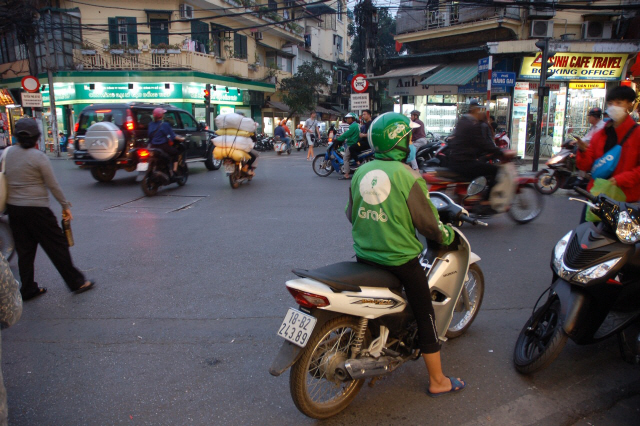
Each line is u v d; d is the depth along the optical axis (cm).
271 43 3347
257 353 349
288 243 627
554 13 1789
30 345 364
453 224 324
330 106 4066
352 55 4316
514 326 389
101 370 328
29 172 429
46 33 2092
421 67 2033
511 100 1808
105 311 423
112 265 545
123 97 2414
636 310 306
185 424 271
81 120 1175
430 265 319
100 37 2470
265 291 463
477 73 1762
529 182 722
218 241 639
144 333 381
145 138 1172
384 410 282
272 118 3278
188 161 1353
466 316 377
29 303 443
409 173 262
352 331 273
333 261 552
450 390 296
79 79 2372
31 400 295
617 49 1756
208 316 411
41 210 436
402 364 324
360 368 264
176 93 2434
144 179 962
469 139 684
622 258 285
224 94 2698
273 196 981
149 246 619
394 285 273
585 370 325
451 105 2053
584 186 517
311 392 295
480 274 374
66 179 1243
